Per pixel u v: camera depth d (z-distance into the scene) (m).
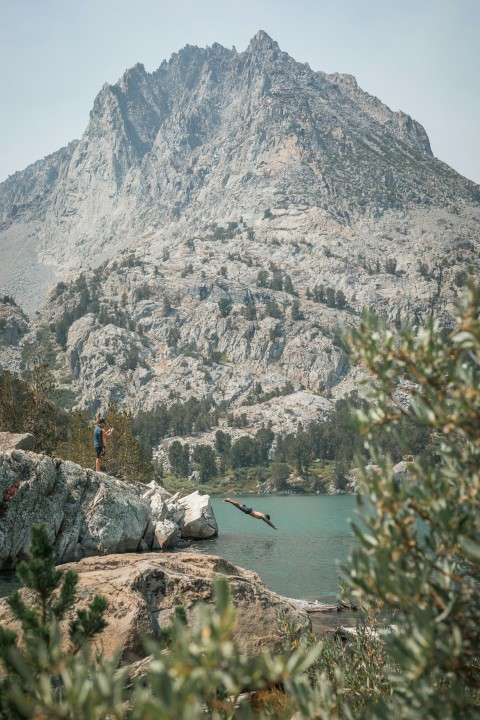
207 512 62.97
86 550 35.91
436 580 3.72
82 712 2.88
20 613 5.39
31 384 80.69
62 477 35.97
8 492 32.81
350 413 4.14
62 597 5.75
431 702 3.39
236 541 62.97
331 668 7.97
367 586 3.61
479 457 3.94
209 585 13.76
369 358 4.14
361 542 3.84
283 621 12.12
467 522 3.72
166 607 13.29
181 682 2.72
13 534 32.34
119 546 37.59
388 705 3.76
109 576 13.59
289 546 60.38
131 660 12.40
